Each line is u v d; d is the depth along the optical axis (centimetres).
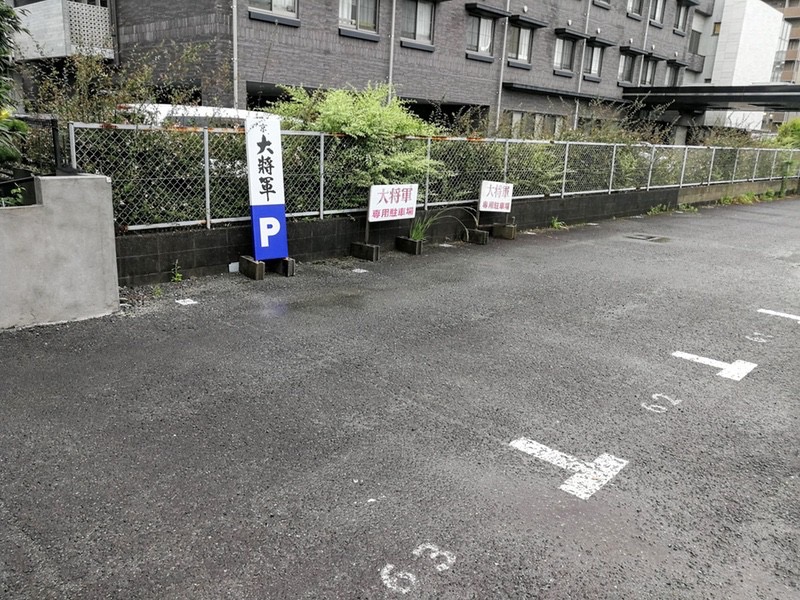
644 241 1048
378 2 1570
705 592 238
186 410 367
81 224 497
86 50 1027
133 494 284
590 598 233
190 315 543
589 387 425
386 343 496
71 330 490
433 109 1798
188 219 655
